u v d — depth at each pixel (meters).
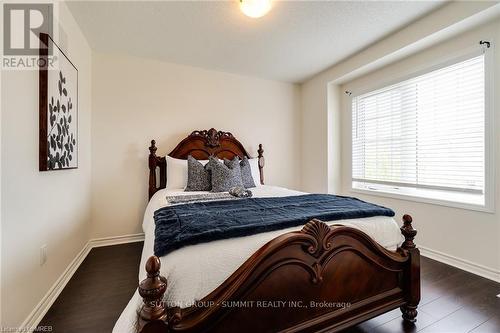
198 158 3.13
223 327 0.96
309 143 3.73
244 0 1.84
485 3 1.76
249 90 3.55
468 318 1.45
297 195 2.22
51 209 1.63
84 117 2.43
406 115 2.62
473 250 2.04
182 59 2.97
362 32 2.38
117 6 1.95
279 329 1.07
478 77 2.03
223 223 1.19
